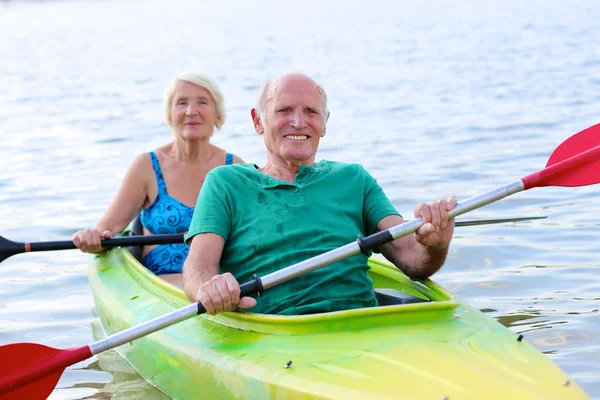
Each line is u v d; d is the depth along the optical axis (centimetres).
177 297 452
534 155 938
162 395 434
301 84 421
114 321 479
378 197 435
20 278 641
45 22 4056
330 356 351
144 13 4478
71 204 849
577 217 690
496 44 2092
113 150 1146
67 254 701
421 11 3381
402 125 1185
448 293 406
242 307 379
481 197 383
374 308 374
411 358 341
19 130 1347
